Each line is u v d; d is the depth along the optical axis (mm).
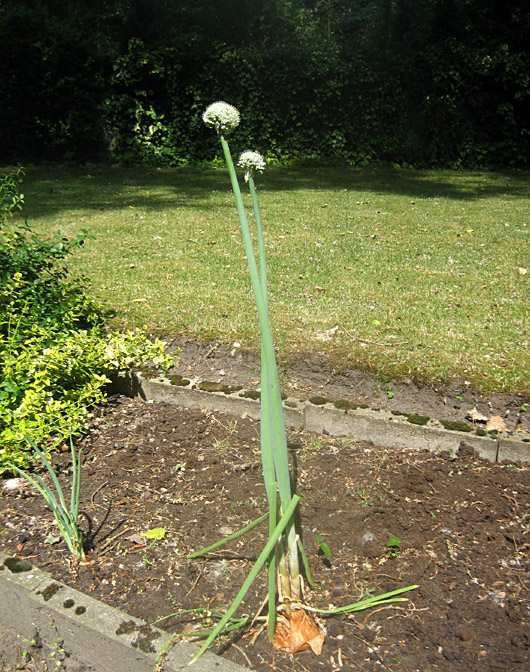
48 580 2381
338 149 14641
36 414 3369
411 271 5742
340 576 2488
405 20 14641
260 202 9500
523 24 13977
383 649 2152
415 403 3643
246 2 14719
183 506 2945
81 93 13617
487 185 11789
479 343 4094
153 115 13969
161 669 2035
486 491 2961
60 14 15148
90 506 2945
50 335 3881
